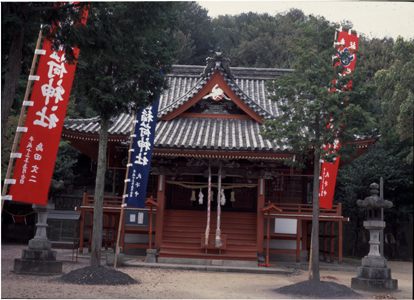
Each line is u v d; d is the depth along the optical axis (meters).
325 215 18.27
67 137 18.48
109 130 18.42
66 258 17.08
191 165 18.03
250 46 44.91
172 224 18.61
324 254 21.03
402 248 25.31
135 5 8.81
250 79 25.39
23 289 9.62
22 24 7.89
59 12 8.49
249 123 19.50
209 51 47.38
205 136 17.89
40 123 9.85
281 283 13.02
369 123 11.53
